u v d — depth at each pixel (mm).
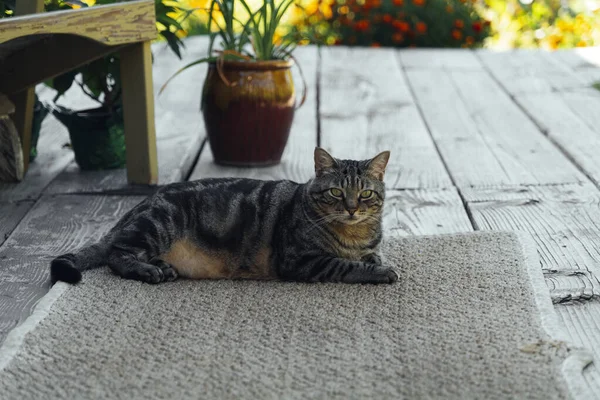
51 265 1703
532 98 2943
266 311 1619
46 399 1398
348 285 1711
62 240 1905
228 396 1402
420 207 2070
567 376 1429
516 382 1420
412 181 2225
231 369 1460
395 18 4031
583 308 1645
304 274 1734
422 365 1463
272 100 2271
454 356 1481
